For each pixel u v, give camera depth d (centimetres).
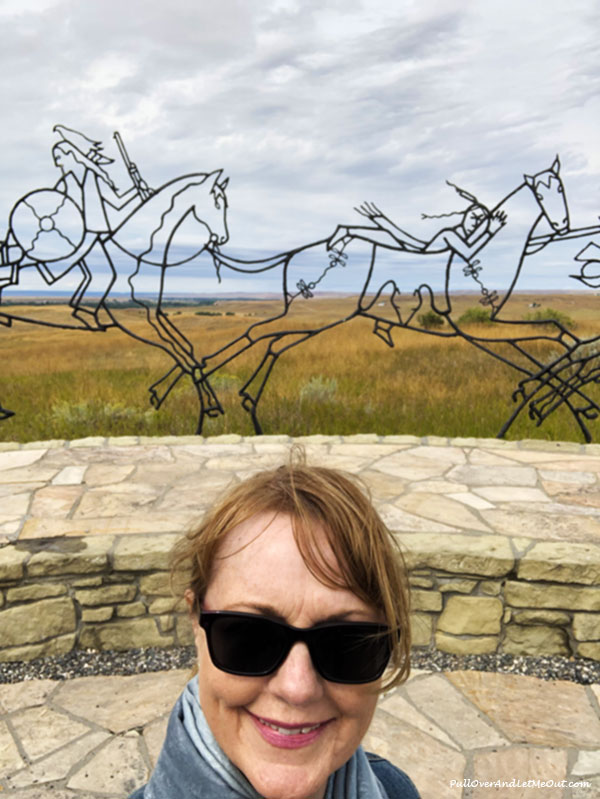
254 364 1334
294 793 70
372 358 1378
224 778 73
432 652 371
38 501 464
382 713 321
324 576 70
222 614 71
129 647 371
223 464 561
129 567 365
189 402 905
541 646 366
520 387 657
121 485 503
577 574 356
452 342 1658
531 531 410
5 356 1877
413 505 459
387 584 73
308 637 70
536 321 641
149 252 618
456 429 775
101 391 1048
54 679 350
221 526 75
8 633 360
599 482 522
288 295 645
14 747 297
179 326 2488
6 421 873
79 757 291
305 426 782
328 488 74
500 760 290
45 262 592
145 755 292
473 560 362
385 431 779
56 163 580
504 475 538
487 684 345
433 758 291
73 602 366
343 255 636
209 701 73
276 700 70
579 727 313
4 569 356
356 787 84
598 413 658
